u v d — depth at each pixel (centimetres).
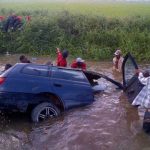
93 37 2022
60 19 2131
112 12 2462
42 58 1906
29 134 898
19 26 2114
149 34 2003
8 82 938
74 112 1003
